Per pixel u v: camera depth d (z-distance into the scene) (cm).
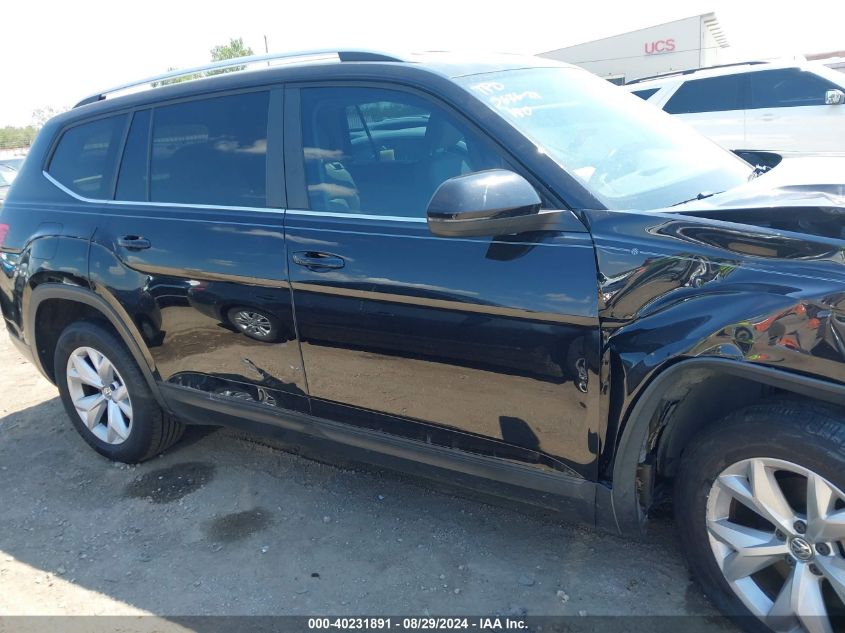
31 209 381
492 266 235
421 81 267
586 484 236
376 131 274
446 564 284
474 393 248
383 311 259
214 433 418
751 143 966
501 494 261
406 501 331
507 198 219
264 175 298
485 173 225
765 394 229
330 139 285
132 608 273
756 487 212
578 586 264
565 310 222
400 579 277
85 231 351
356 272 262
